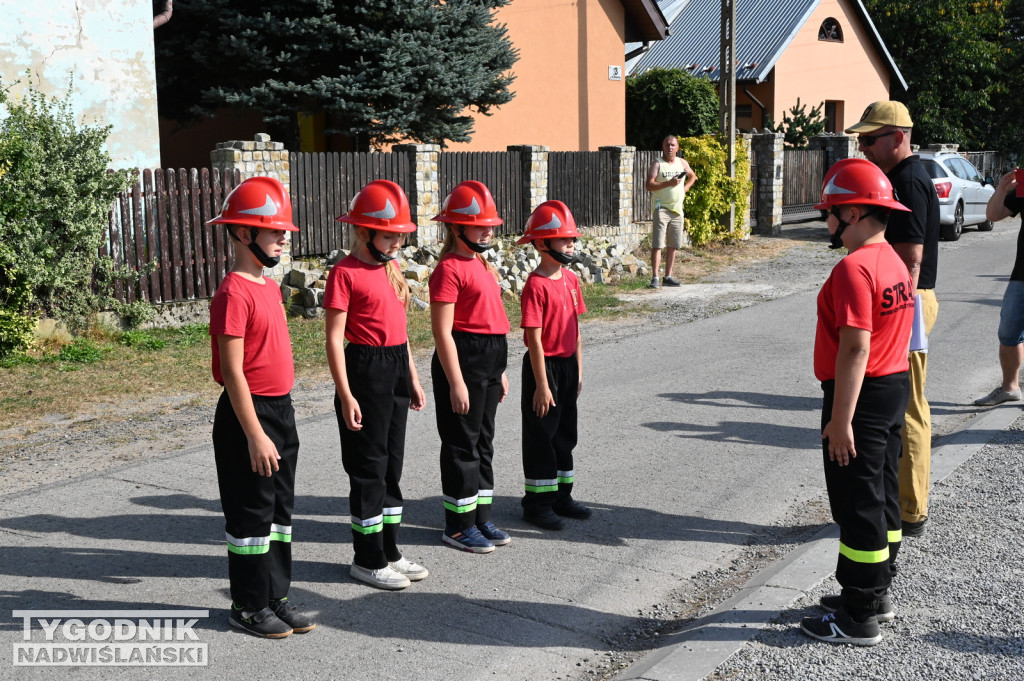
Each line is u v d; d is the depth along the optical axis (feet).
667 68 94.22
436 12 51.03
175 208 34.76
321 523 16.98
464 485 15.55
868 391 11.72
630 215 58.59
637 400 25.85
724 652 11.71
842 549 11.93
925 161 65.26
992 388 26.40
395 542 14.52
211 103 54.60
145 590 14.08
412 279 40.27
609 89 76.69
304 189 41.14
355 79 49.03
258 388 12.09
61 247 31.09
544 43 70.79
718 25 104.68
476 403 15.33
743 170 62.90
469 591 14.16
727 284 48.06
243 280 11.89
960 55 113.29
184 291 35.55
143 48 39.09
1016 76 122.11
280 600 12.87
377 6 49.06
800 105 100.27
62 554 15.38
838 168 12.00
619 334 35.68
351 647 12.41
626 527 16.87
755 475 19.67
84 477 19.45
